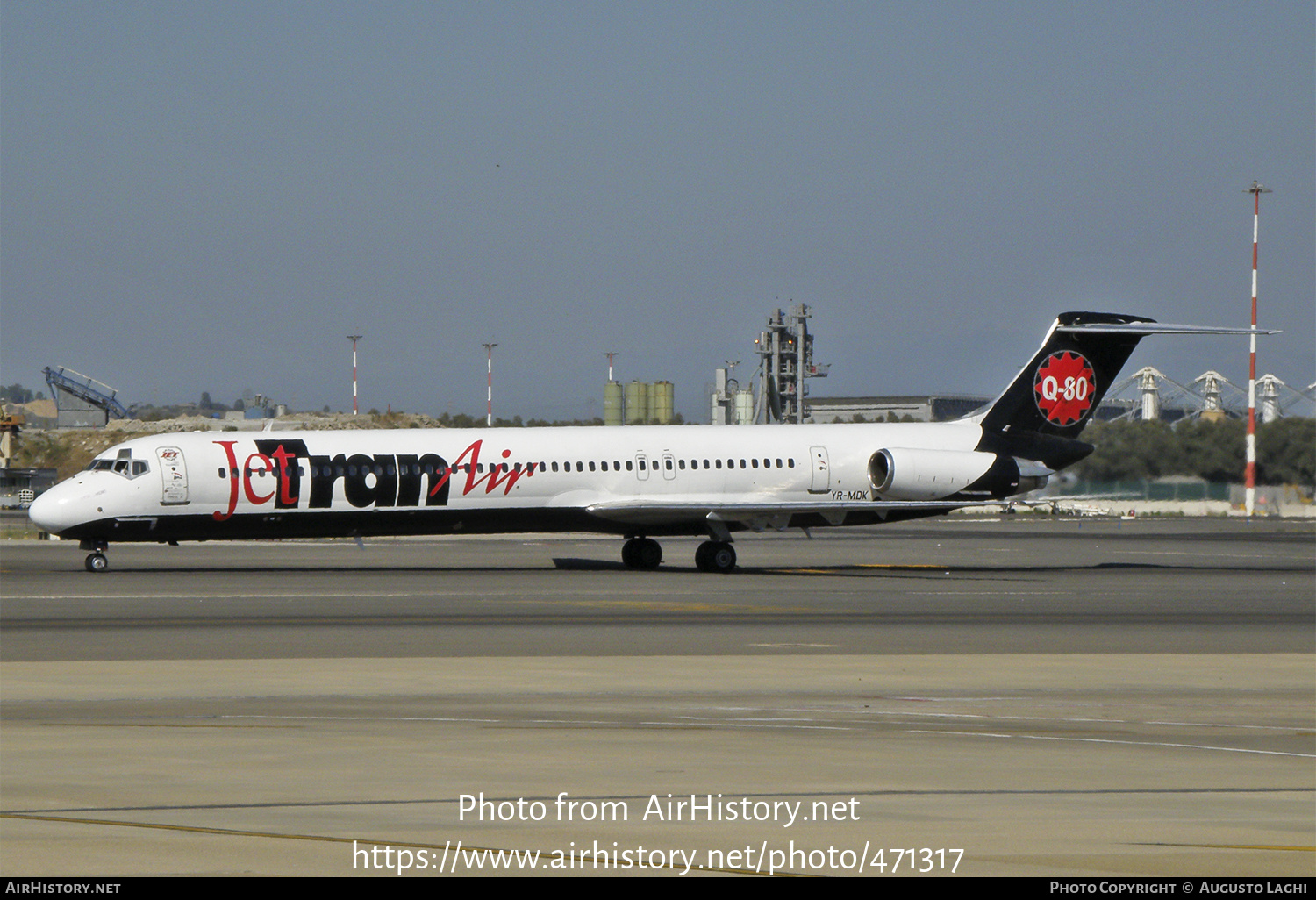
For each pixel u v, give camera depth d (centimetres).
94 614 11650
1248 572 17950
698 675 8088
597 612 12019
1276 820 4462
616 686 7625
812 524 17700
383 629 10575
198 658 8812
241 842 4041
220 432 16562
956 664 8731
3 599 12988
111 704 6881
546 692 7375
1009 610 12612
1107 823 4400
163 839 4075
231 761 5347
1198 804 4697
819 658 8981
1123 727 6400
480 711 6700
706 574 17125
